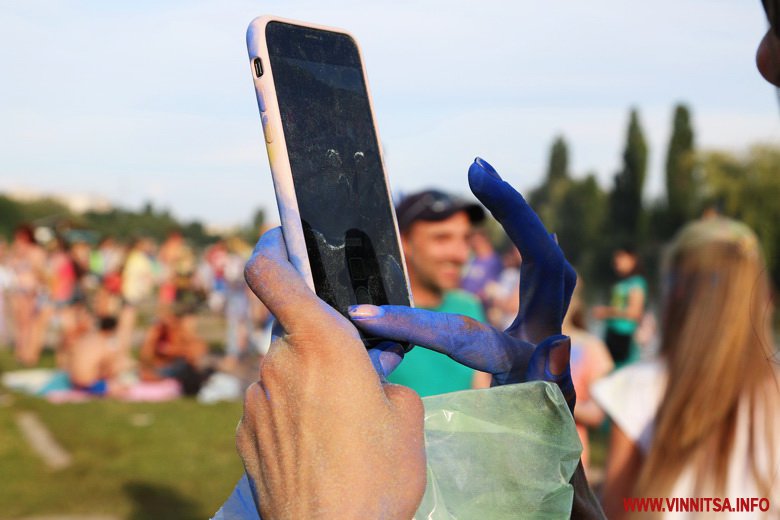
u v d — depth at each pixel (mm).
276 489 827
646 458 2186
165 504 6070
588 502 1093
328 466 811
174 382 10688
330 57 1167
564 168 61719
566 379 1041
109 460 7164
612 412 2271
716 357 2111
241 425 885
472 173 1048
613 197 50031
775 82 1030
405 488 824
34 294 14492
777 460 2062
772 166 19344
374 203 1157
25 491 6195
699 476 2092
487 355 1039
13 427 8398
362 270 1117
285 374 845
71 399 10172
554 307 1103
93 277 20031
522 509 996
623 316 9938
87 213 71562
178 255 18172
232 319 14000
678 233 2318
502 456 1000
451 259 3980
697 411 2107
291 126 1102
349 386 830
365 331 985
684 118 45812
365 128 1174
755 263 2156
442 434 1004
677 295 2238
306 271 1027
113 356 10656
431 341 1001
